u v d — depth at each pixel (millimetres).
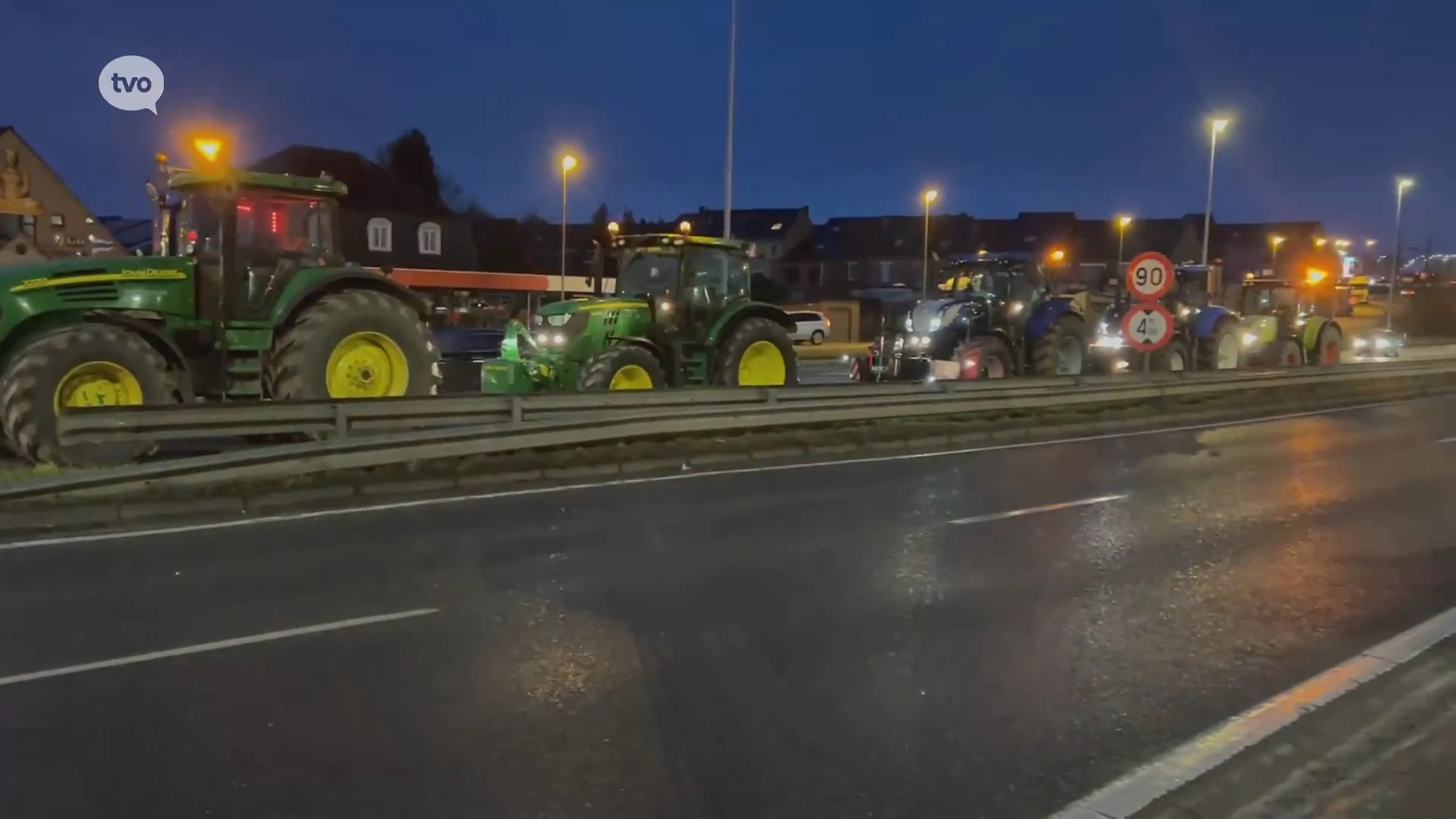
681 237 15891
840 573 8148
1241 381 21500
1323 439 16672
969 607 7309
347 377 12984
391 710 5406
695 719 5371
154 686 5668
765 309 16672
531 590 7520
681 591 7578
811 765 4875
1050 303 21703
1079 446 15672
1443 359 28047
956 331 20672
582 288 54656
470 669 5992
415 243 50031
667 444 13312
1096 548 9109
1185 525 10086
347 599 7238
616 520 9867
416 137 69625
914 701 5637
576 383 15273
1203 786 4578
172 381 11656
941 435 15633
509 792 4570
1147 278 18578
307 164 49000
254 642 6371
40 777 4633
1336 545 9289
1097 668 6164
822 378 29953
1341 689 5598
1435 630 6617
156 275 12117
